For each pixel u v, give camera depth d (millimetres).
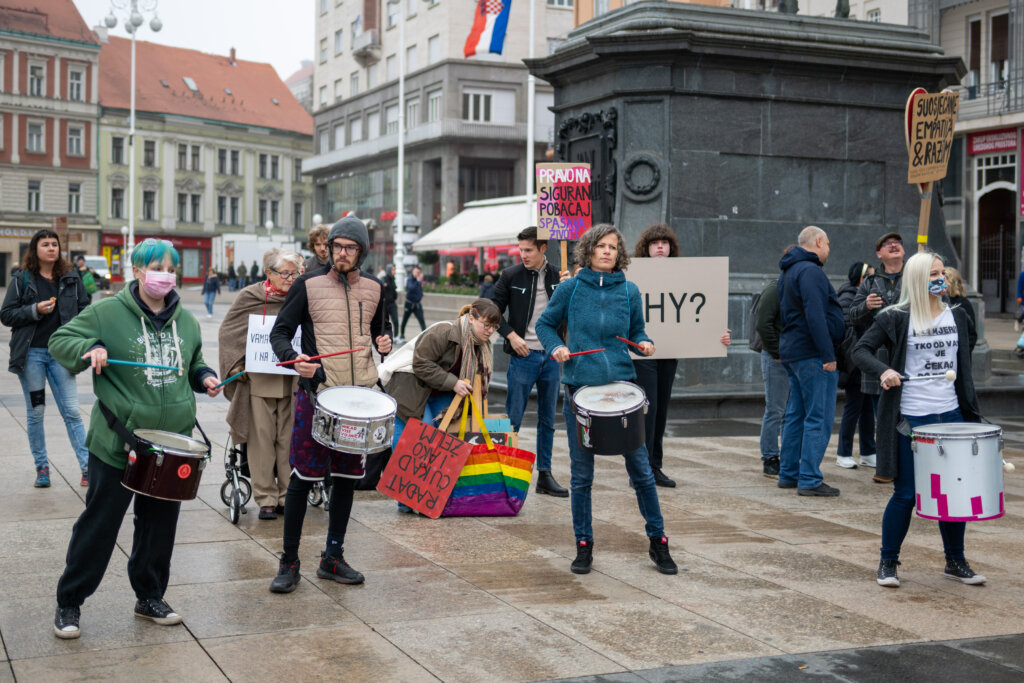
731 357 11984
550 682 4016
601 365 5695
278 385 6637
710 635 4586
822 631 4664
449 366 6887
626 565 5715
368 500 7355
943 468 5148
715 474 8391
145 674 4039
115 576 5348
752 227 11992
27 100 69750
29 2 70375
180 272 74562
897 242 8125
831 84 12297
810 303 7457
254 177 82750
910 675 4133
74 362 4414
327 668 4125
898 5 35188
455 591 5191
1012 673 4168
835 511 7125
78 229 72625
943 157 9000
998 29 32906
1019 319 24000
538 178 8008
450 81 54344
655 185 11633
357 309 5488
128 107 75250
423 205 57000
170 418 4613
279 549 5945
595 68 12109
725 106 11836
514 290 7645
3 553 5730
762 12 12195
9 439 9664
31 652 4266
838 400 12203
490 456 6836
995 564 5859
